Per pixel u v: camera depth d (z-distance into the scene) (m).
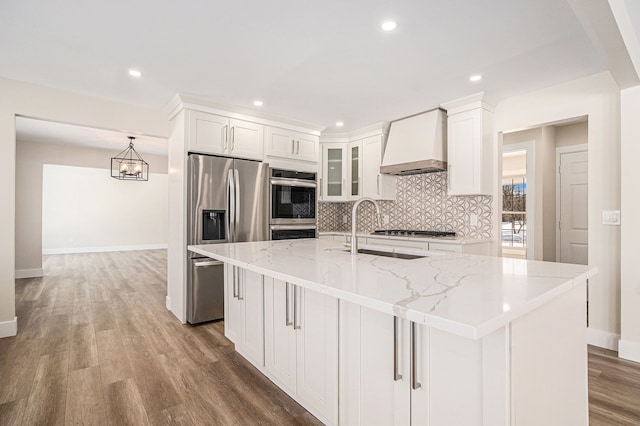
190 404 1.93
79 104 3.18
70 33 2.13
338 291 1.15
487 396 1.06
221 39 2.20
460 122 3.40
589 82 2.78
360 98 3.30
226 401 1.96
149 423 1.76
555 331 1.28
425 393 1.23
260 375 2.26
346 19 1.96
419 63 2.54
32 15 1.93
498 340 1.03
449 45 2.26
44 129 4.96
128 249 9.30
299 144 4.15
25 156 5.66
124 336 2.96
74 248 8.65
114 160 6.96
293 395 1.96
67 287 4.82
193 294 3.25
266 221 3.76
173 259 3.62
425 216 4.19
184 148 3.27
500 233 3.52
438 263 1.73
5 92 2.84
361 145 4.56
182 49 2.34
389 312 0.98
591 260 2.79
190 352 2.63
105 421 1.77
